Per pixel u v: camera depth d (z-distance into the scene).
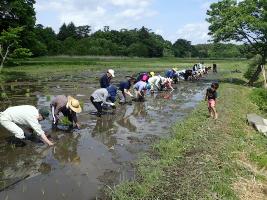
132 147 10.54
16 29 35.94
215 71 46.59
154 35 147.50
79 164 9.08
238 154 9.95
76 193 7.43
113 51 115.62
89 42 114.56
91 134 11.88
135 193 7.19
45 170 8.65
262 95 22.61
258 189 7.95
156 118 14.64
